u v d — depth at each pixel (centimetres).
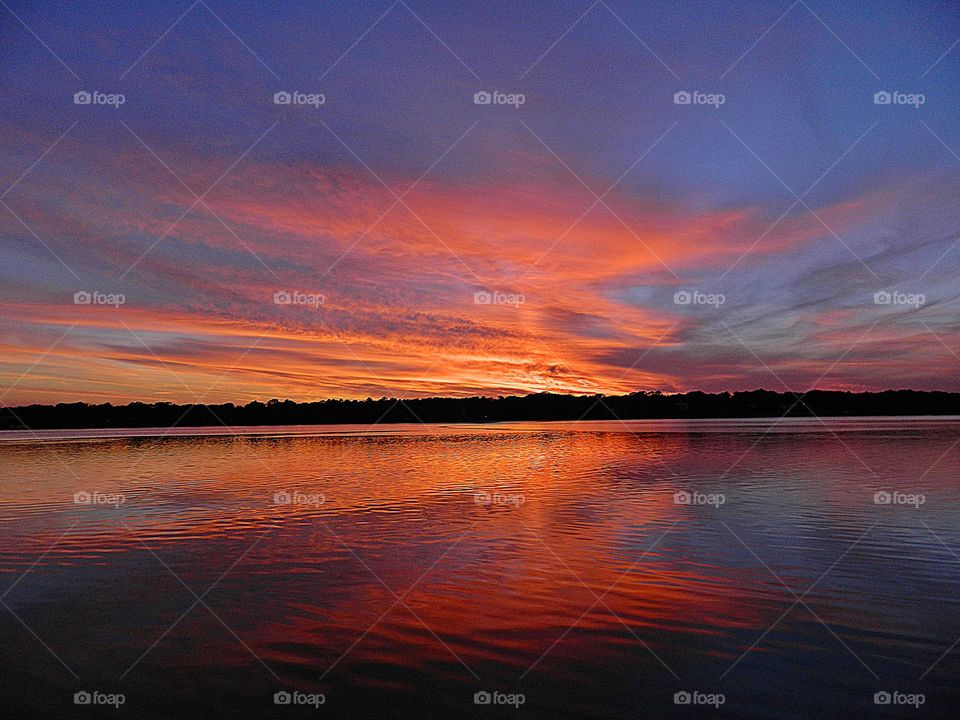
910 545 1258
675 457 3081
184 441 4841
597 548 1258
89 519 1605
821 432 5347
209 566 1163
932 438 4372
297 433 6184
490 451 3609
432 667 748
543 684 707
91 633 862
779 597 965
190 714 655
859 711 648
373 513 1647
